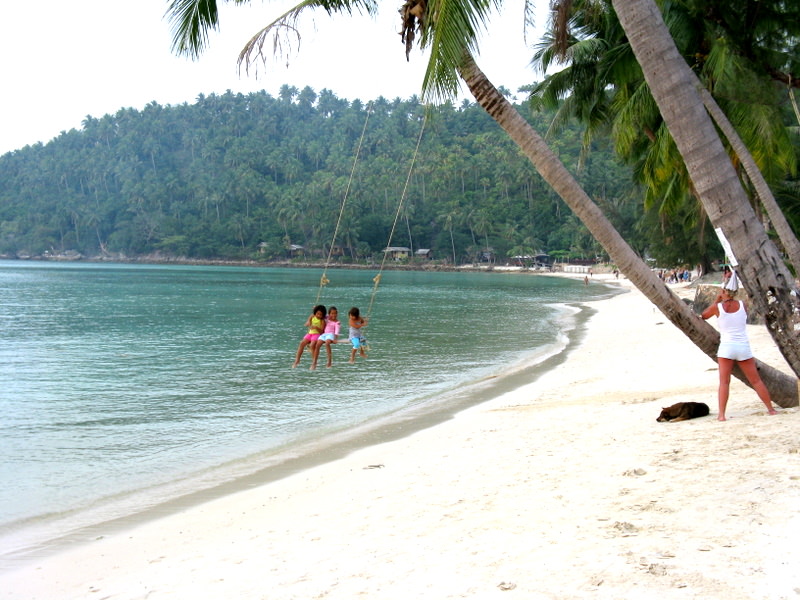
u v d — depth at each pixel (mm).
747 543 5105
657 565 4840
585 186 130000
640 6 8305
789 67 18297
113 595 5934
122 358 26078
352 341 15039
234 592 5516
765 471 6859
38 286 79000
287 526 7535
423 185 168000
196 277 109750
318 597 5113
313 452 12195
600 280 106062
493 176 163500
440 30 7320
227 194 189375
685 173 20266
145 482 10891
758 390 9367
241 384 20234
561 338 30672
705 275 62500
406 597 4863
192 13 9734
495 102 8695
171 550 7254
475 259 155500
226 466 11672
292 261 169375
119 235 195625
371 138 192500
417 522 6859
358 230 159625
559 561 5184
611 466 7996
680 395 12961
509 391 17250
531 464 8805
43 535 8391
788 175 28109
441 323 39062
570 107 24625
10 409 16875
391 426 14039
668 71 8328
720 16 16781
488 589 4809
